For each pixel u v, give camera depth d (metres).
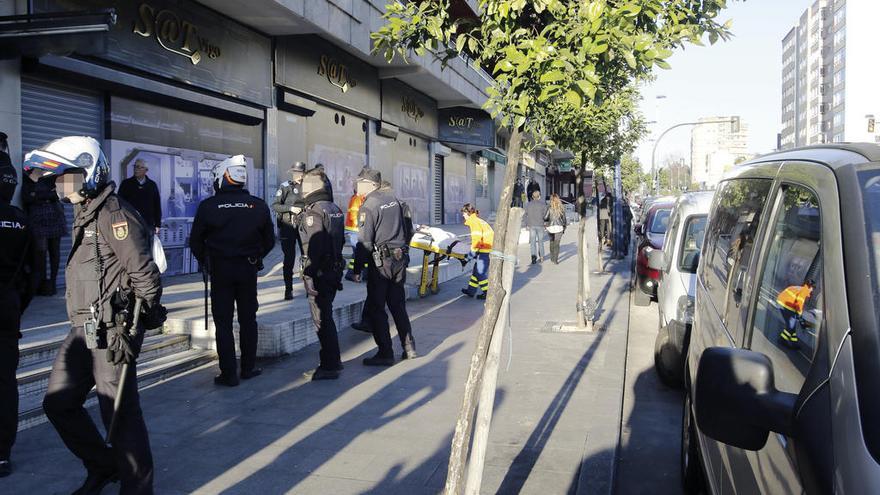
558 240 18.47
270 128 15.97
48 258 8.88
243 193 6.46
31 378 5.52
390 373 6.95
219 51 13.91
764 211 3.17
